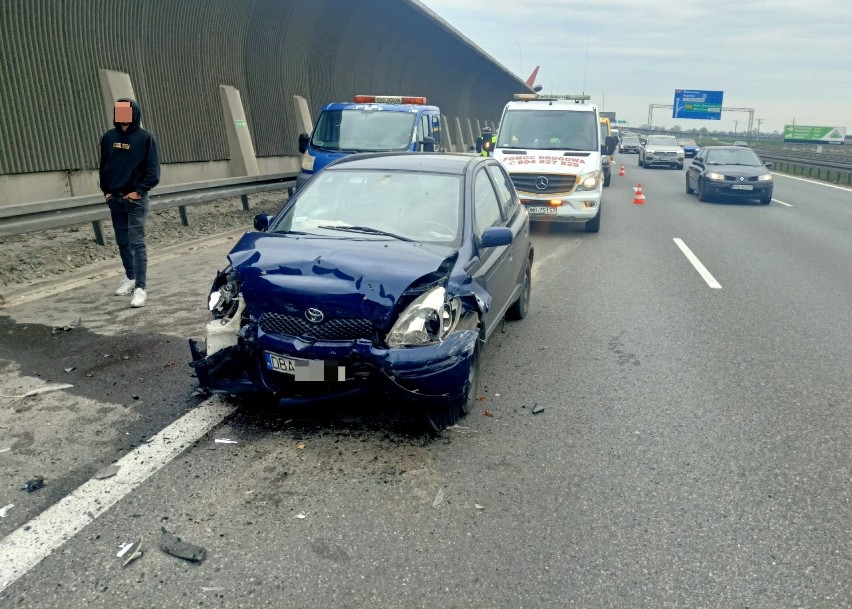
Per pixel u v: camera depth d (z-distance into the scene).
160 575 2.75
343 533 3.05
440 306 3.81
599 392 4.84
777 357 5.72
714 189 18.88
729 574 2.84
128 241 6.93
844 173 28.19
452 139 38.09
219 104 16.14
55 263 8.31
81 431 3.98
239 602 2.60
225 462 3.66
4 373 4.84
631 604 2.65
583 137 13.23
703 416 4.46
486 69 41.09
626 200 19.75
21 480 3.44
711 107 76.25
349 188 5.12
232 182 12.71
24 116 10.86
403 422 4.19
